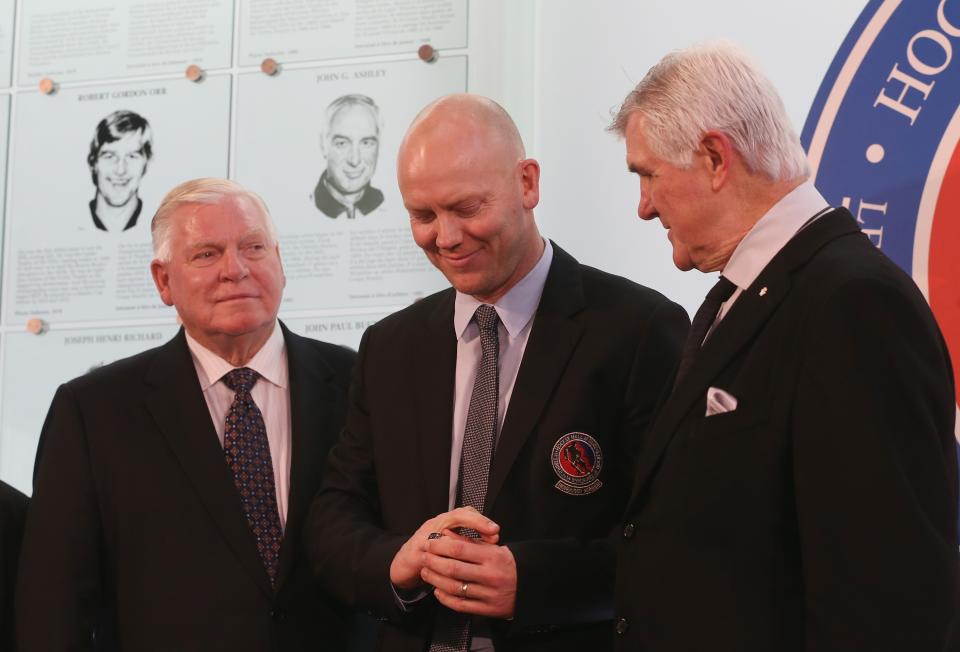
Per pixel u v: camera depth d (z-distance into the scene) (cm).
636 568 177
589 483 210
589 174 282
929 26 259
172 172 326
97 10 340
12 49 343
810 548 152
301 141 318
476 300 228
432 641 210
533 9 301
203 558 234
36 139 337
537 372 217
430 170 208
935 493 148
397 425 225
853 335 154
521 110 296
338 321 308
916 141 256
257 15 327
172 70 331
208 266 246
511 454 211
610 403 215
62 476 239
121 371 254
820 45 266
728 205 177
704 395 173
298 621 236
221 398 253
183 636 229
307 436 249
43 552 233
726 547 164
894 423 150
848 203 259
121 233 328
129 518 237
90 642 232
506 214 212
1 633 240
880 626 143
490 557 195
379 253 309
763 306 169
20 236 333
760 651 159
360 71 317
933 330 157
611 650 209
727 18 275
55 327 327
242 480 242
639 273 277
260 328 253
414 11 314
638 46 282
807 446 154
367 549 212
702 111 175
